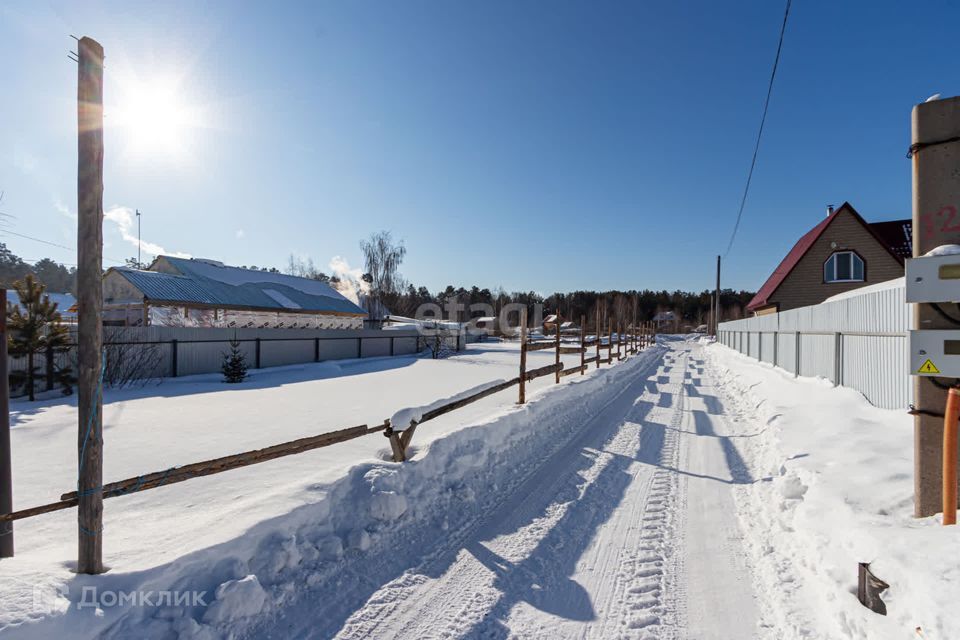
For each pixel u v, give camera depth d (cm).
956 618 179
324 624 241
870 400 682
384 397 991
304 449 327
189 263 2261
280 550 271
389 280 3866
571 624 247
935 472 286
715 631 241
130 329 1359
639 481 477
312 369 1695
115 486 230
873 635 207
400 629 240
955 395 261
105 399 967
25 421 725
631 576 295
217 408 839
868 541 254
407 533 340
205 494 361
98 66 223
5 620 171
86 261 220
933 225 288
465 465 449
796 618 243
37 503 369
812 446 479
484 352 2909
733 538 348
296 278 2853
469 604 263
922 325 287
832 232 1934
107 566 226
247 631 229
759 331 1611
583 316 1116
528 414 634
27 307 991
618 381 1277
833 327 834
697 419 798
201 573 236
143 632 202
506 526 366
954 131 283
